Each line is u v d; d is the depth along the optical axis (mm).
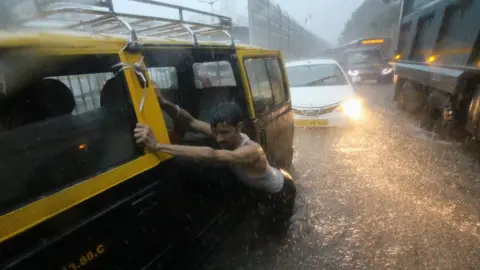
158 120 1939
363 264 2787
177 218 2109
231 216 2854
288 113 4262
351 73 15875
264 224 3131
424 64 7277
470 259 2781
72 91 1810
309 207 3738
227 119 2186
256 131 3018
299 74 7395
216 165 2672
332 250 2977
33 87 1655
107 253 1610
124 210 1677
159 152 1926
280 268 2764
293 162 5117
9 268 1215
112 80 1766
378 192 4043
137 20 2092
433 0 6922
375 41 16484
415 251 2912
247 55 3137
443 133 6047
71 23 1948
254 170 2500
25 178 1384
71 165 1534
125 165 1715
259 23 13719
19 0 1569
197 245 2381
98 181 1570
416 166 4797
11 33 1387
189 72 3488
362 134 6422
